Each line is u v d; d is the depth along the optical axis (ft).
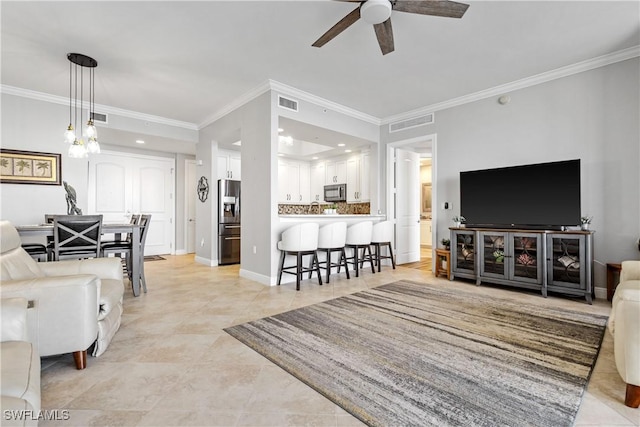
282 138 18.94
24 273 6.35
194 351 6.98
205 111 17.16
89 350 6.77
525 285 11.94
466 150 15.05
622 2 8.24
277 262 13.65
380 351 6.97
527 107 13.14
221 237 18.88
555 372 6.05
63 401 5.09
